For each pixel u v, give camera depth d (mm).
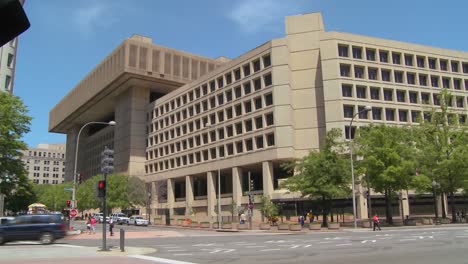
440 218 45219
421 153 46406
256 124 67688
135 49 90438
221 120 75750
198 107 81938
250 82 69625
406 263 12227
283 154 61875
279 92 63906
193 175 80625
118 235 35281
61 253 17906
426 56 69000
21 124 43125
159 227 55969
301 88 66062
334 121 60688
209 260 14547
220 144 73938
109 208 84938
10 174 42906
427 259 13141
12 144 41531
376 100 63625
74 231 36625
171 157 86562
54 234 24703
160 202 85562
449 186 45625
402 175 41375
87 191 85375
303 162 43875
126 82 94375
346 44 63906
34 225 24453
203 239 28562
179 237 31766
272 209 52875
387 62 66438
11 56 66125
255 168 71375
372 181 42594
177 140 85625
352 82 62750
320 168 42156
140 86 97562
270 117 65500
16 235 24062
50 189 108188
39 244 24500
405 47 67938
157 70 92625
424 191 48094
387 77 66125
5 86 64375
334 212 58875
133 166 93625
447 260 12758
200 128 79875
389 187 43438
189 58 98438
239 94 72375
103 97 106000
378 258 13781
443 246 17703
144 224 61281
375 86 64188
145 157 95750
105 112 121250
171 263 13688
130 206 82125
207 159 77312
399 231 32375
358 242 21484
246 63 70688
